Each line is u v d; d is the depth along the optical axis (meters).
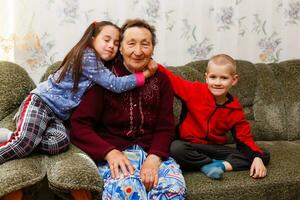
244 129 1.73
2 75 1.68
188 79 1.96
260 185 1.49
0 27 1.89
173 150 1.55
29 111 1.44
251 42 2.33
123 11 2.07
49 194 1.48
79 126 1.47
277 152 1.83
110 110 1.54
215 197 1.44
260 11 2.31
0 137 1.39
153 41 1.56
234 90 2.05
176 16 2.16
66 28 2.01
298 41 2.42
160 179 1.37
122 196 1.29
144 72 1.54
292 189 1.54
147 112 1.56
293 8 2.36
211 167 1.52
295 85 2.18
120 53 1.58
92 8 2.03
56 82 1.54
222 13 2.23
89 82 1.54
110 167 1.37
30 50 1.97
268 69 2.18
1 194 1.14
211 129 1.71
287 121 2.12
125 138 1.54
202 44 2.23
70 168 1.20
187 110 1.75
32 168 1.22
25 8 1.92
